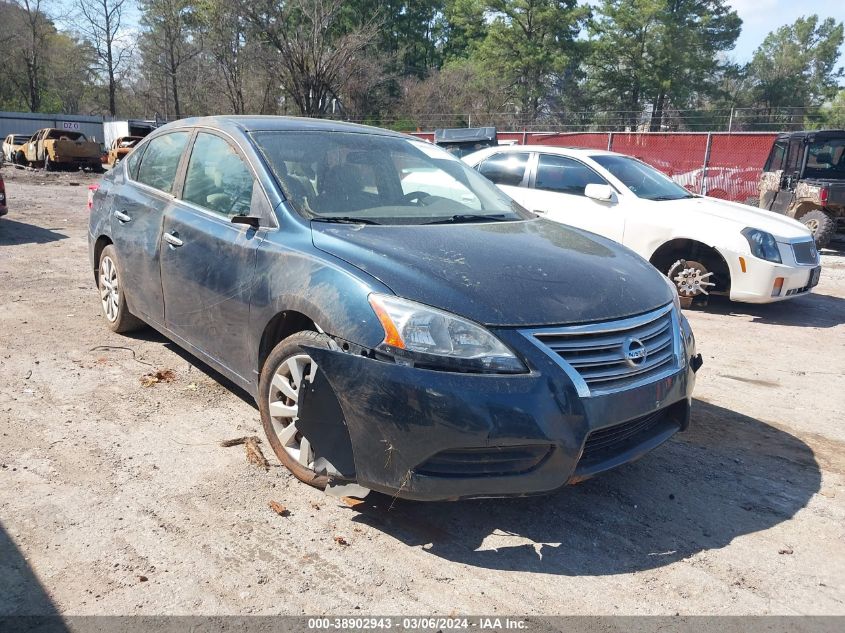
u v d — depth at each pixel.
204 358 4.05
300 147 4.01
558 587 2.71
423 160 4.44
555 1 53.81
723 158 18.12
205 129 4.38
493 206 4.25
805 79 67.81
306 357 3.12
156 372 4.74
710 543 3.06
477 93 51.47
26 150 30.66
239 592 2.58
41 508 3.05
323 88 41.41
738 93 62.84
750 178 17.75
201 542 2.87
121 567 2.69
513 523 3.14
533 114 52.97
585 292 3.04
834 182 12.27
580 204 8.09
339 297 2.96
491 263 3.13
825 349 6.28
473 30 60.19
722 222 7.34
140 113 66.69
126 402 4.23
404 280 2.91
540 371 2.71
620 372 2.89
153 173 4.84
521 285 2.97
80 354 5.04
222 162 4.09
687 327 3.48
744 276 7.18
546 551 2.94
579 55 54.75
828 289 9.30
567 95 56.41
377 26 43.31
